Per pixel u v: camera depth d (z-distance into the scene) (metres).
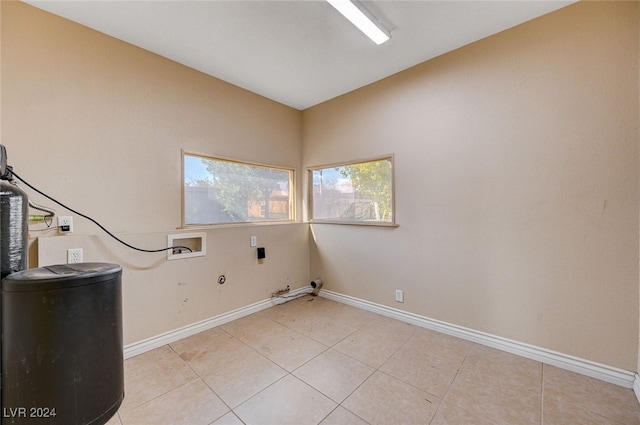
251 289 3.08
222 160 2.99
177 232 2.48
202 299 2.65
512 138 2.16
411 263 2.76
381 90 2.97
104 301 1.22
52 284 1.08
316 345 2.35
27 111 1.85
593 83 1.85
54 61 1.96
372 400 1.67
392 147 2.88
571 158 1.93
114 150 2.21
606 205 1.82
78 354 1.13
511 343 2.19
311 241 3.74
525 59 2.10
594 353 1.87
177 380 1.88
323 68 2.74
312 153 3.71
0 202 1.15
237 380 1.88
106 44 2.18
